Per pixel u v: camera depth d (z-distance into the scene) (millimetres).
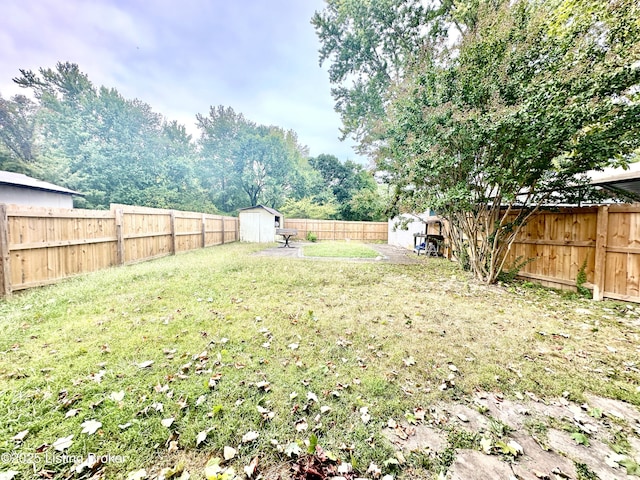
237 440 1413
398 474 1265
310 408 1665
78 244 4805
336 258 8047
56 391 1725
